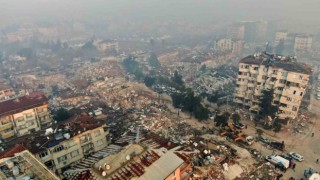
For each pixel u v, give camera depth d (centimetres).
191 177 5009
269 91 8881
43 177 3231
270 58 9869
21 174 3306
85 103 11119
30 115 8312
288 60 9719
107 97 11631
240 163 6000
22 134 8162
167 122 8612
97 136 6444
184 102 10125
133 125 8150
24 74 19062
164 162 3869
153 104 10562
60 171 5828
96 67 19688
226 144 6825
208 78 15200
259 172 5878
